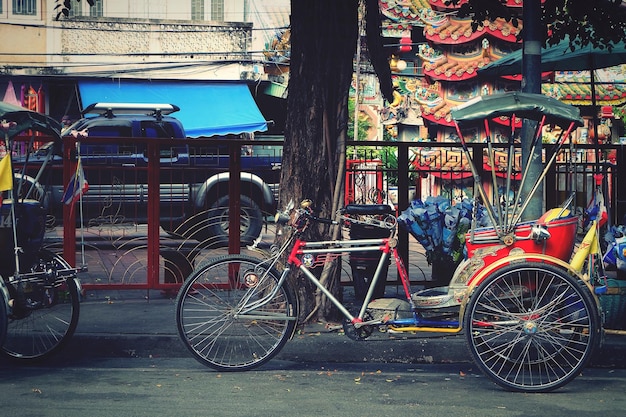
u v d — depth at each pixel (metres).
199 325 6.23
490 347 5.82
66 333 6.35
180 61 25.81
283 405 5.11
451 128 27.11
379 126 34.69
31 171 8.91
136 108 15.49
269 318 6.12
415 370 6.22
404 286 6.05
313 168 7.17
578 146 8.76
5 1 25.45
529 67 7.38
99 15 26.59
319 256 6.26
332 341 6.50
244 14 27.12
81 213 8.29
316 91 7.19
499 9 9.80
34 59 25.58
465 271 5.86
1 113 6.22
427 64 26.92
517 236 5.82
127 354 6.60
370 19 9.29
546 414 4.98
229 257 6.16
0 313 6.10
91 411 4.91
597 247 5.93
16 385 5.57
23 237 6.39
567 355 5.81
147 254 8.51
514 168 8.49
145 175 9.12
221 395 5.35
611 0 9.52
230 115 24.08
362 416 4.88
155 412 4.91
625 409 5.12
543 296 5.75
